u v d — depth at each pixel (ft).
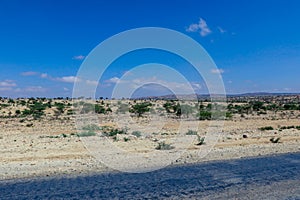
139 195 43.98
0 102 253.44
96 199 42.65
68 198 42.96
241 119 167.43
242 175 53.93
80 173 54.75
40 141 88.58
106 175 53.78
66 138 94.17
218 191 45.68
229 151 73.46
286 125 138.41
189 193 44.78
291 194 44.29
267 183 49.52
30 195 44.09
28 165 59.21
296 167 59.77
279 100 456.86
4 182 49.80
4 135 106.93
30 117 179.32
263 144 83.41
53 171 55.67
